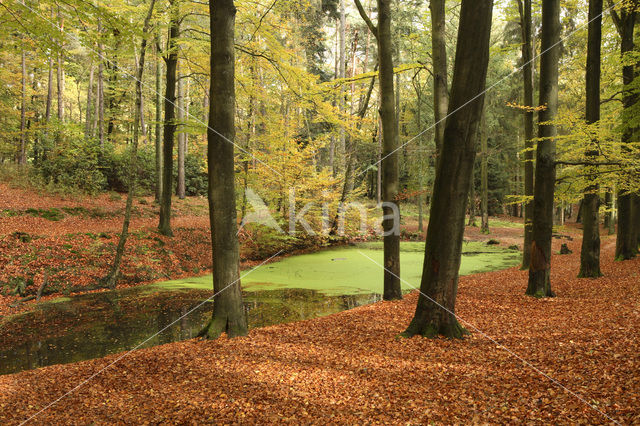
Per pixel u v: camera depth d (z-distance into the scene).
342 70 22.50
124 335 7.55
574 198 10.51
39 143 19.78
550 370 4.38
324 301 10.19
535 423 3.35
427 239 6.27
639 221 14.01
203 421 3.75
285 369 5.02
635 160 8.38
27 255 11.38
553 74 8.66
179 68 17.33
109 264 12.71
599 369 4.19
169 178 15.99
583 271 10.37
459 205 6.02
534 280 8.66
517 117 30.55
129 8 13.55
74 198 17.61
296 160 17.16
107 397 4.36
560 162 8.51
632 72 11.65
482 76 5.74
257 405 4.05
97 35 8.29
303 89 12.30
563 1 13.67
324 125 21.25
